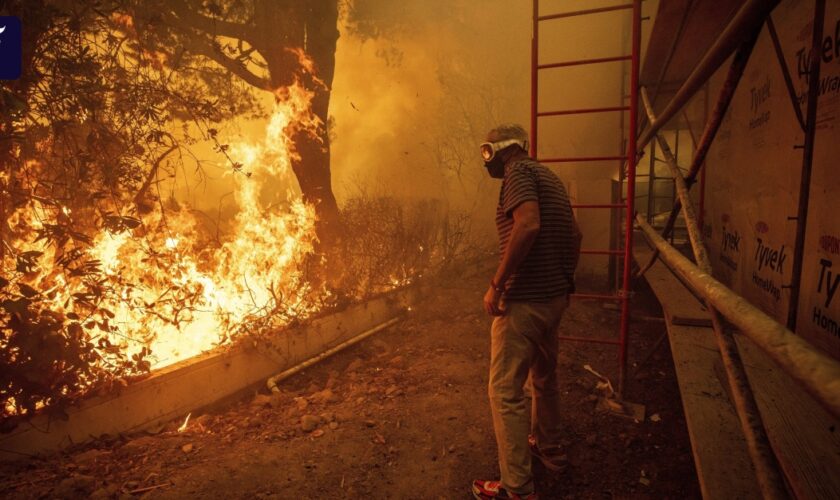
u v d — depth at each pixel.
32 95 3.43
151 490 2.81
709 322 3.81
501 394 2.66
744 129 4.69
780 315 3.69
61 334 3.24
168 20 5.62
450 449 3.28
